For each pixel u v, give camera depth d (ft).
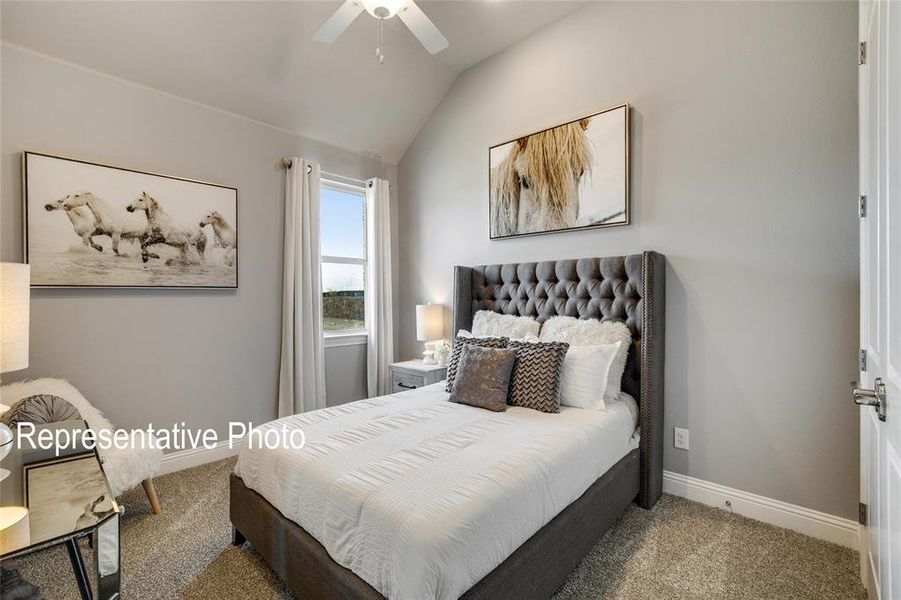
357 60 10.64
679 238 8.05
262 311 11.01
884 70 3.90
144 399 9.07
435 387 9.25
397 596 3.70
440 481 4.52
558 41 9.88
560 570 5.13
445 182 12.59
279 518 5.33
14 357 5.47
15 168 7.57
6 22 7.29
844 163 6.47
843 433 6.48
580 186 9.34
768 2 7.12
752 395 7.29
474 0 9.20
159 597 5.40
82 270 8.18
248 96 10.27
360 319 13.70
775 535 6.71
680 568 5.88
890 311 3.67
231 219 10.34
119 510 4.11
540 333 9.36
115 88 8.63
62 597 5.39
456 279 11.02
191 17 8.38
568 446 5.70
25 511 4.09
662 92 8.27
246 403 10.72
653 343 7.66
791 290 6.91
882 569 4.30
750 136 7.28
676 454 8.12
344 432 6.08
